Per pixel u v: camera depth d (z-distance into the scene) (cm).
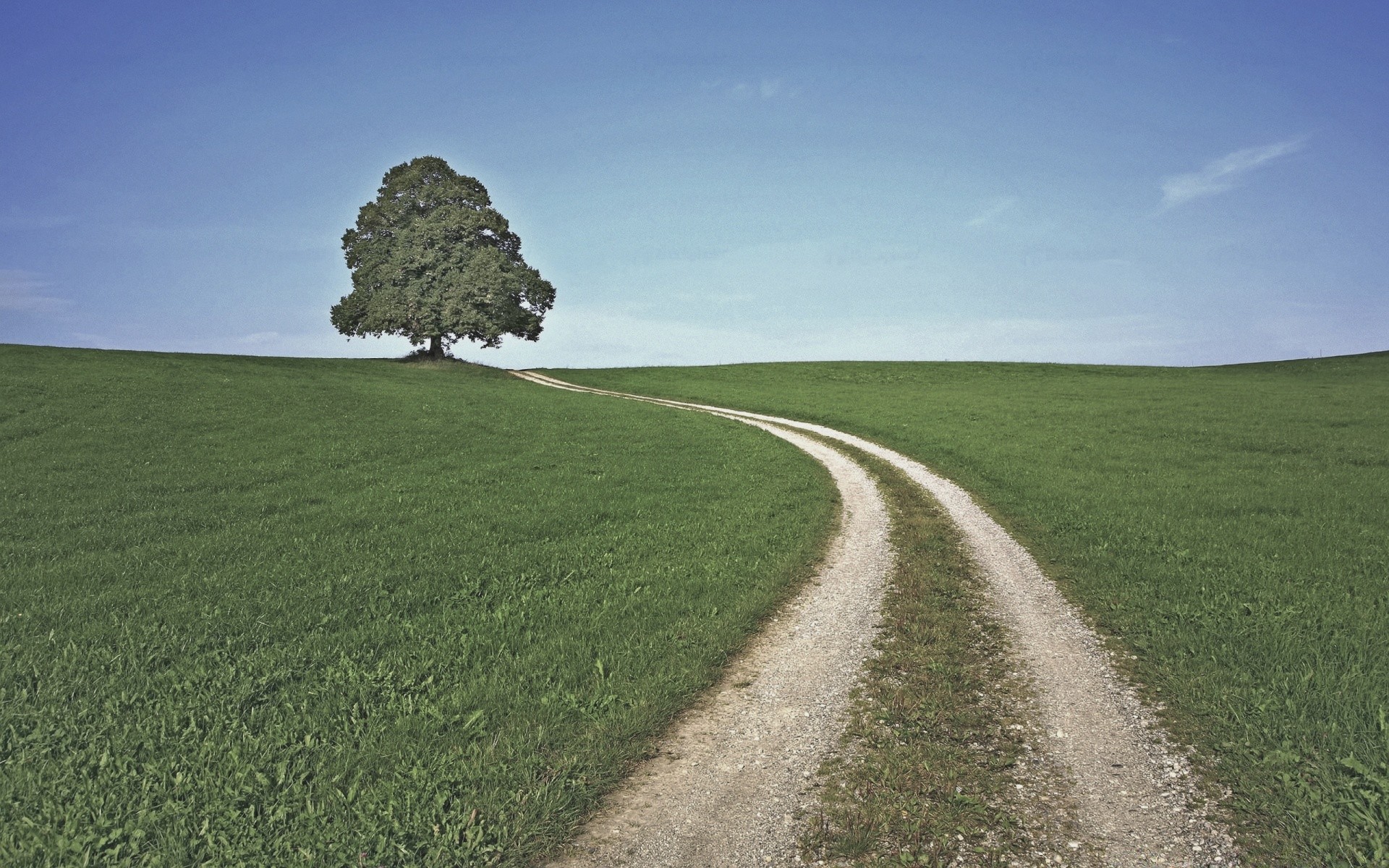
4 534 1764
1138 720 941
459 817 711
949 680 1070
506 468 2778
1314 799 730
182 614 1274
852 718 955
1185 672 1048
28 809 707
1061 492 2331
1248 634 1162
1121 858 677
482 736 870
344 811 712
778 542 1819
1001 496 2348
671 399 6047
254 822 693
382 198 7119
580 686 1016
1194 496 2233
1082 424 4009
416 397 4612
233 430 3198
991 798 775
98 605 1310
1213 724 902
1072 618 1323
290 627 1228
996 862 670
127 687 992
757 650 1195
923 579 1549
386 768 798
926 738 898
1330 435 3325
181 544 1717
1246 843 690
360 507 2117
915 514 2167
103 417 3216
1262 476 2522
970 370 8112
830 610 1383
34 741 840
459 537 1839
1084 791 786
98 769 784
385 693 981
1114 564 1595
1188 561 1598
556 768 800
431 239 6719
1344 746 820
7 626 1204
